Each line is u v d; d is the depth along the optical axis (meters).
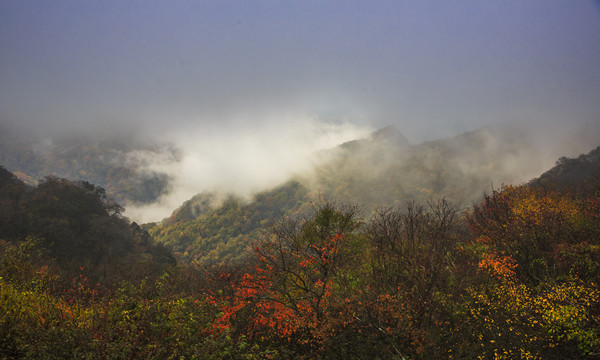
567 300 8.12
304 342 8.80
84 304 9.24
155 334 7.02
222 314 8.70
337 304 9.53
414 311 8.90
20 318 6.65
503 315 9.16
